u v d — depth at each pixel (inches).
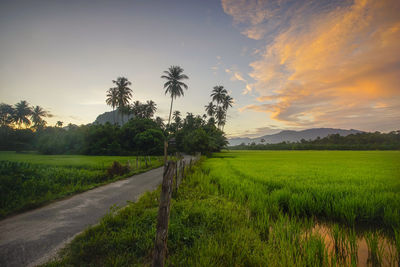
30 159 956.0
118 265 121.2
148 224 181.3
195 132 1742.1
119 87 2356.1
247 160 1138.0
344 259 144.0
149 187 394.9
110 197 315.3
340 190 305.3
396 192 308.8
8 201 261.0
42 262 131.3
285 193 283.6
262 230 182.4
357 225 213.5
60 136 1788.9
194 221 190.4
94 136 1804.9
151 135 1839.3
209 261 115.6
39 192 319.3
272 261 122.8
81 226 196.7
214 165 791.1
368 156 1556.3
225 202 255.3
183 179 438.6
